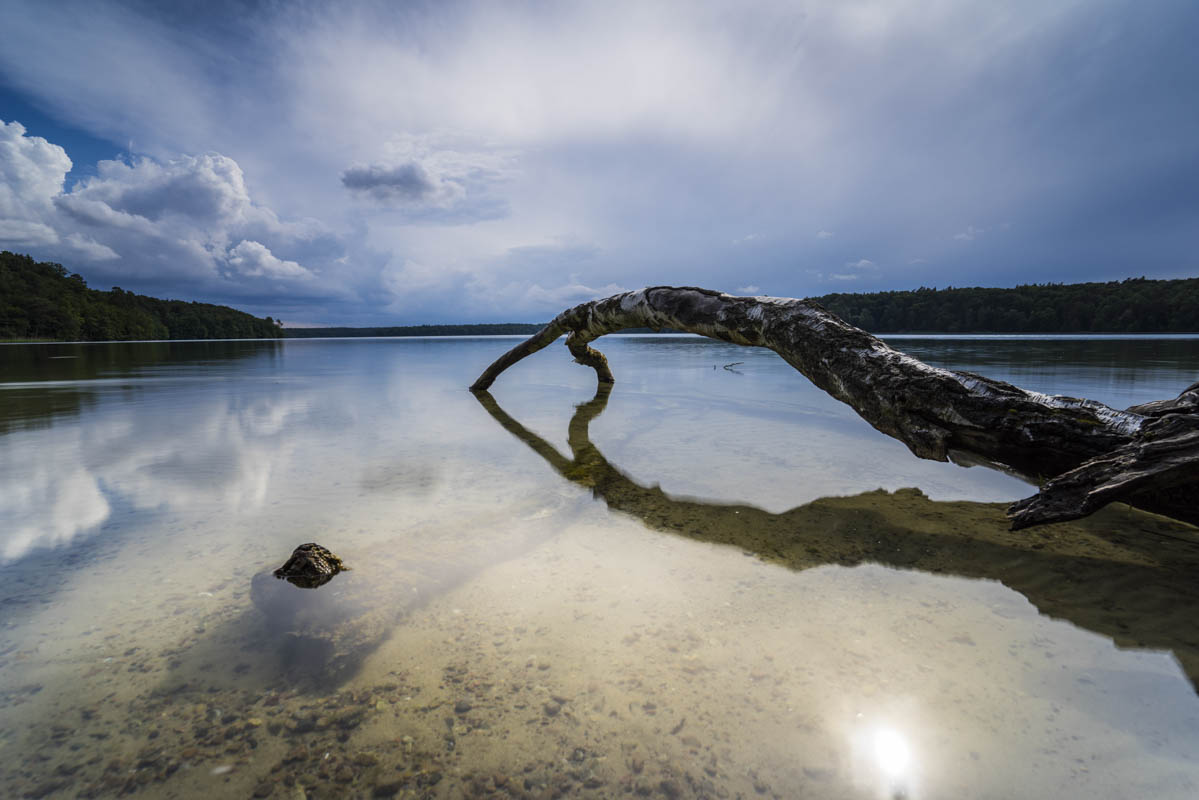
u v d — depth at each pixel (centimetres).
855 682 137
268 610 171
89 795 104
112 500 280
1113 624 163
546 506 277
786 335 369
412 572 200
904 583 192
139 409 583
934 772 109
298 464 358
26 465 347
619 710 128
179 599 178
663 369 1090
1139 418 223
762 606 176
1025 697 131
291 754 115
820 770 110
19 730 120
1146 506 230
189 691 133
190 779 108
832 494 301
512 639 157
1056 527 248
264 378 952
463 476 332
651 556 216
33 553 214
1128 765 110
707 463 366
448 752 116
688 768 111
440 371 1118
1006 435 253
